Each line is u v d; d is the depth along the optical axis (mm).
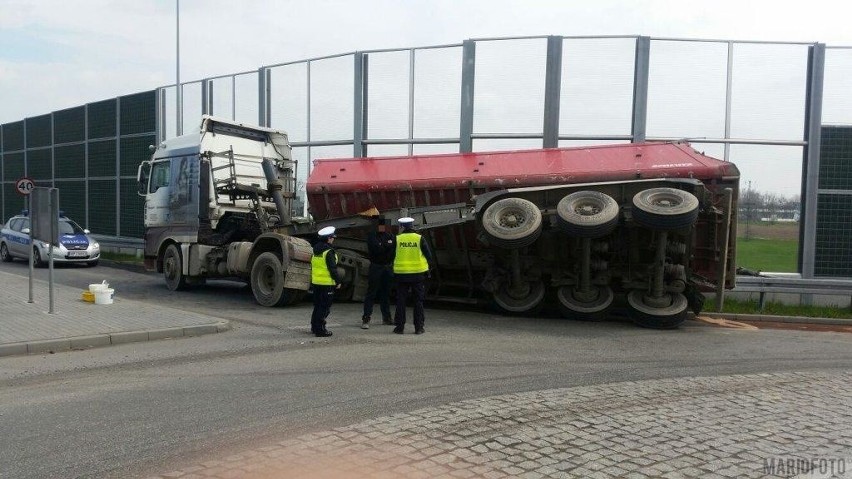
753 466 4461
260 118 19922
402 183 13281
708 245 11641
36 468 4344
